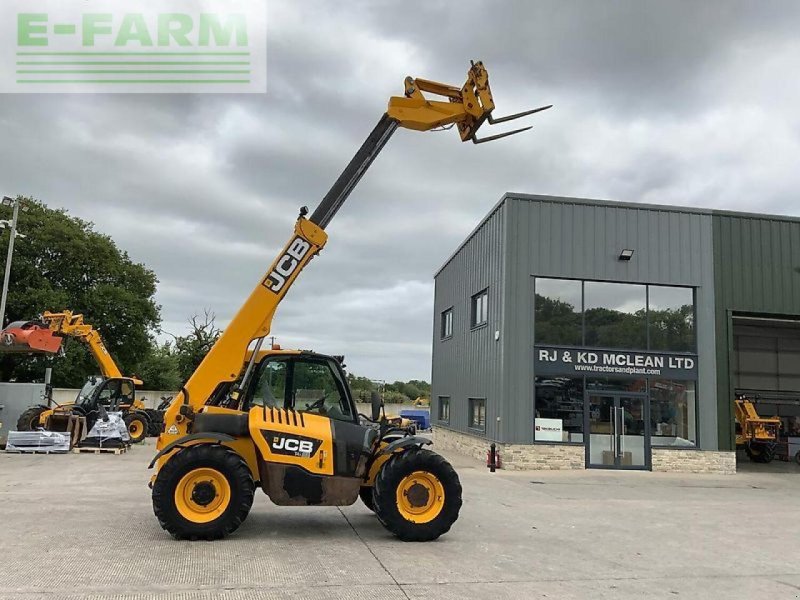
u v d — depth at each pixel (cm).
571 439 1697
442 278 2611
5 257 3481
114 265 3947
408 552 691
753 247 1839
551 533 840
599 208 1775
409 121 853
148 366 5069
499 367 1722
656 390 1748
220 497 711
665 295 1797
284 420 749
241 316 799
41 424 1847
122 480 1205
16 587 523
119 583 541
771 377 2383
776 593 591
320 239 829
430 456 756
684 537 848
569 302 1742
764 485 1525
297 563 626
